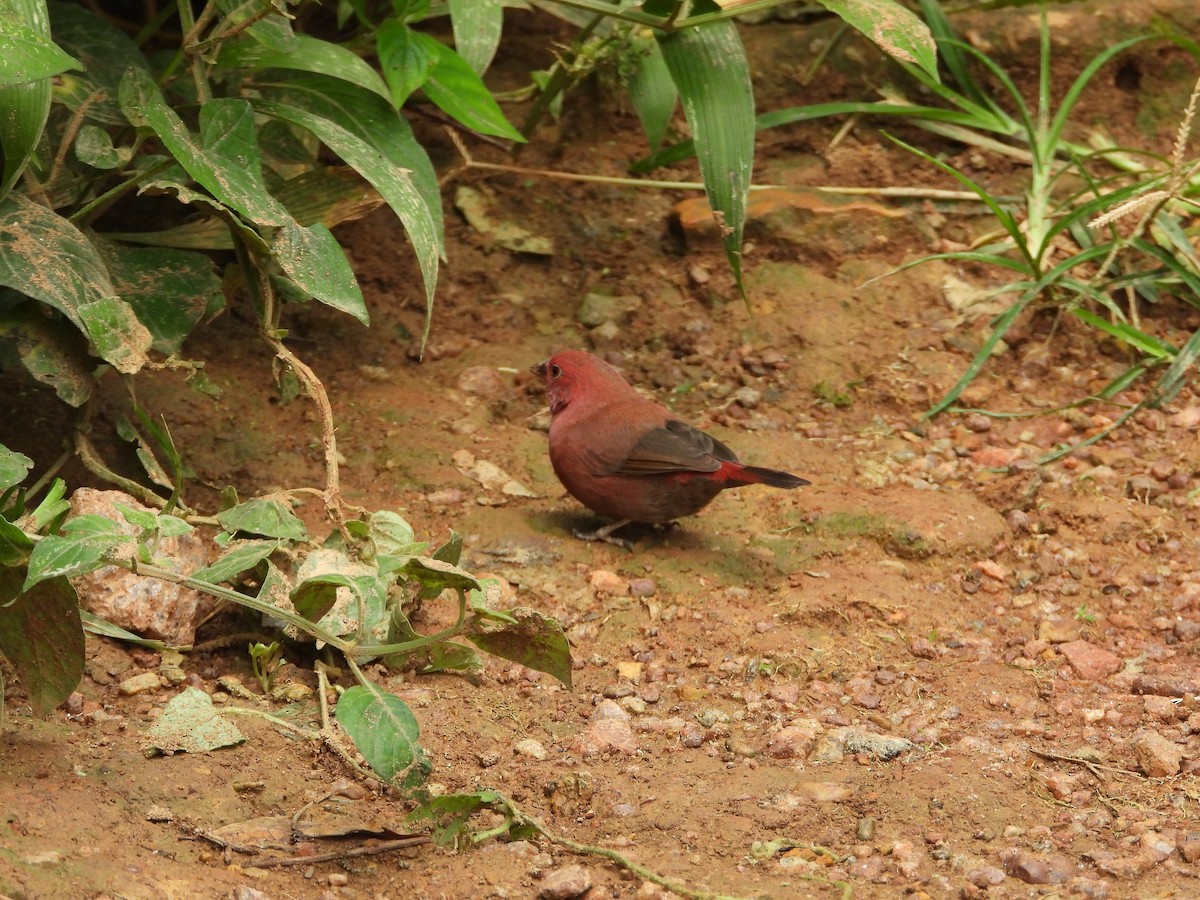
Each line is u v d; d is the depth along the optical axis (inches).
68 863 241.8
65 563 256.2
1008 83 524.1
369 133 418.6
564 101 567.2
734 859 270.7
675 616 376.2
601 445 398.3
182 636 338.3
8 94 330.3
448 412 461.1
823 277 522.0
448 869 262.4
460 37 433.7
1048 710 337.7
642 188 548.4
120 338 325.7
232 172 349.1
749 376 486.9
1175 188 465.1
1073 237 521.0
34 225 335.9
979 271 524.7
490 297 513.0
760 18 586.6
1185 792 297.3
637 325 505.7
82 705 308.5
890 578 393.7
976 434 467.5
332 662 339.3
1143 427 466.6
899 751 313.3
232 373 454.9
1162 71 569.0
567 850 271.3
